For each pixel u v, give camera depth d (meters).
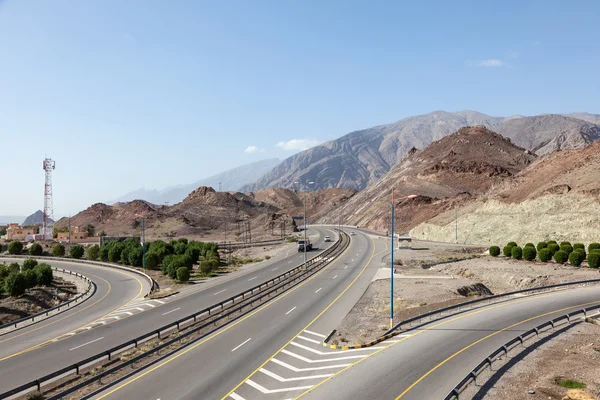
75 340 34.44
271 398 21.41
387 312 39.44
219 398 21.45
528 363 25.98
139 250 84.00
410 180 191.50
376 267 68.62
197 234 184.75
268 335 32.78
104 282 68.19
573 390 22.00
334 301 44.47
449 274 63.75
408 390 21.92
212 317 39.12
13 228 172.62
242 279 62.91
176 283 63.38
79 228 184.12
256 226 189.88
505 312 38.47
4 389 24.67
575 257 64.81
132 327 37.75
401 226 140.75
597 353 27.44
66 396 22.77
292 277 60.53
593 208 83.44
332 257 82.19
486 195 124.62
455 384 22.55
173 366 26.28
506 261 72.81
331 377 24.02
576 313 35.75
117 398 21.69
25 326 41.25
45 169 173.00
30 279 62.12
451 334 31.77
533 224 89.94
